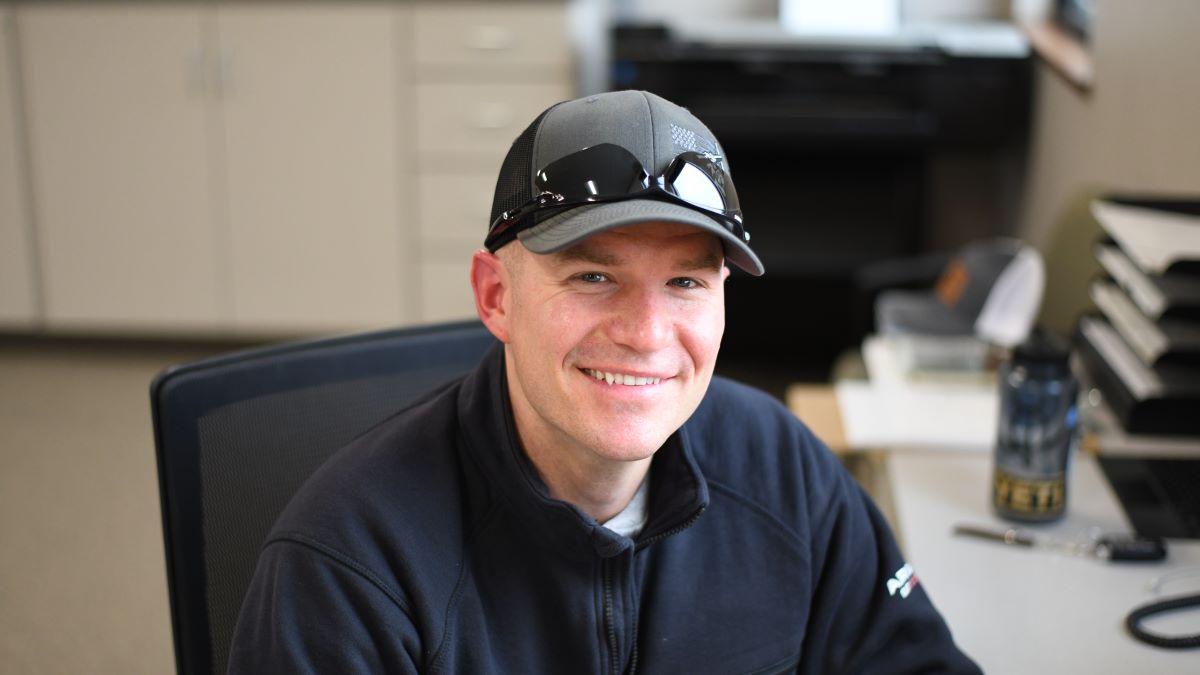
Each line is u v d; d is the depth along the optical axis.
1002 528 1.36
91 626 2.41
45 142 3.76
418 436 1.00
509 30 3.56
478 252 0.97
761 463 1.09
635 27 3.52
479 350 1.26
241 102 3.69
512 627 0.99
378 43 3.62
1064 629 1.16
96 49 3.68
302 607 0.93
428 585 0.96
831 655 1.11
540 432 0.96
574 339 0.89
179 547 1.10
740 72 3.43
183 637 1.11
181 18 3.64
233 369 1.13
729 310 3.83
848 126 3.43
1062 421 1.34
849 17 3.72
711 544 1.06
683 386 0.92
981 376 1.83
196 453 1.10
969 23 3.88
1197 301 1.52
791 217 3.65
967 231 3.97
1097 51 2.67
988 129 3.43
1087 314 1.90
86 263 3.84
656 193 0.88
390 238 3.76
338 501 0.96
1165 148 2.10
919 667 1.10
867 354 1.98
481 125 3.64
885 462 1.54
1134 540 1.29
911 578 1.14
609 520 1.02
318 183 3.73
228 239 3.79
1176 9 2.04
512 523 0.99
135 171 3.77
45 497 2.98
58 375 3.83
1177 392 1.56
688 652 1.03
